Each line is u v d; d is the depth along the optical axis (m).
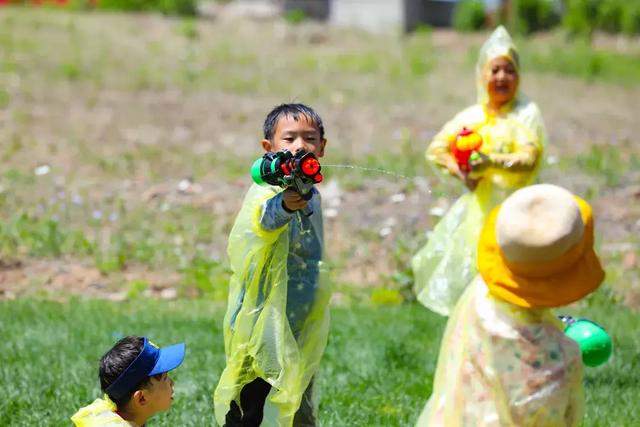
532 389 4.95
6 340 9.94
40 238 13.95
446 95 26.55
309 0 41.62
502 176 9.12
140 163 18.09
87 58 27.31
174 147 19.38
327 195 16.27
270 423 6.12
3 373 8.81
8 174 16.83
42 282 12.78
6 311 11.08
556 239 4.70
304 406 6.54
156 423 7.70
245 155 19.08
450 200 16.12
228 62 29.05
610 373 9.06
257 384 6.27
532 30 41.31
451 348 5.25
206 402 8.18
